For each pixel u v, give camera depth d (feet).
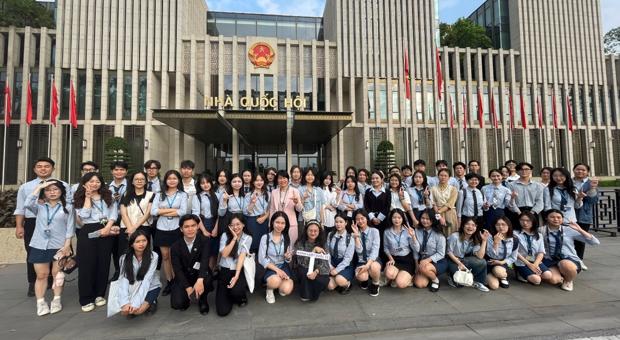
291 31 95.61
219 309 12.67
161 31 71.36
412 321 12.04
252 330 11.51
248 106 71.77
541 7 87.15
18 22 70.18
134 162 67.97
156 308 13.30
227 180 19.10
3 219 21.75
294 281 15.48
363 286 15.62
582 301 13.65
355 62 78.07
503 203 18.45
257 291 15.47
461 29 91.66
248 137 72.28
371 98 78.23
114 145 59.62
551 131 84.64
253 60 73.67
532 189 18.69
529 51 85.40
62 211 13.57
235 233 13.61
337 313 12.87
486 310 12.93
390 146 70.85
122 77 69.21
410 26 80.38
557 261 15.71
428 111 79.82
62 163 66.64
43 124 66.85
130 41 69.77
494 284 15.17
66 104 67.87
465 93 82.23
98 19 69.15
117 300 11.75
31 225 14.65
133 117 68.49
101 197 14.17
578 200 18.53
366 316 12.55
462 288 15.55
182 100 71.72
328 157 78.33
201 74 72.79
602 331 11.10
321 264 14.20
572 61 87.40
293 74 75.61
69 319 12.50
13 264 20.27
